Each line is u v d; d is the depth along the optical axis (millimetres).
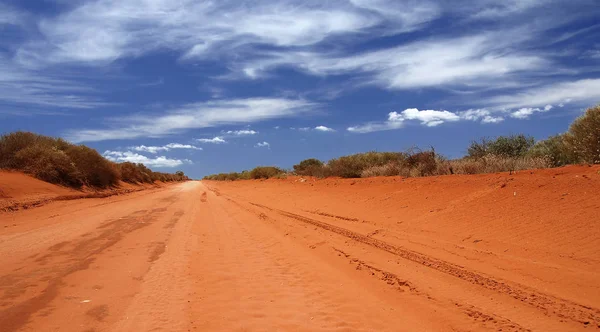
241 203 24406
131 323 5594
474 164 17781
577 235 8406
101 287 7238
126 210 20094
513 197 11711
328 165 34812
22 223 14820
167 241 11891
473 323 5496
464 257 8625
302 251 10406
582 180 11102
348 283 7539
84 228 13977
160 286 7383
